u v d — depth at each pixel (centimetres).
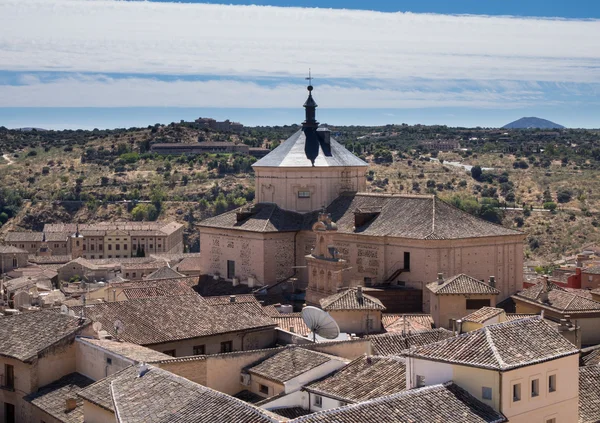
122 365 6500
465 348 5625
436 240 11306
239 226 13388
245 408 4934
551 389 5631
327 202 13462
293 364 6444
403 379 5938
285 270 13112
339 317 9144
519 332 5828
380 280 11981
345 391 5966
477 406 5281
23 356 7062
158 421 5075
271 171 13625
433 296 9825
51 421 6594
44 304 12575
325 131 13938
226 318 8350
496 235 11800
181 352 7875
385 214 12475
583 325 9750
